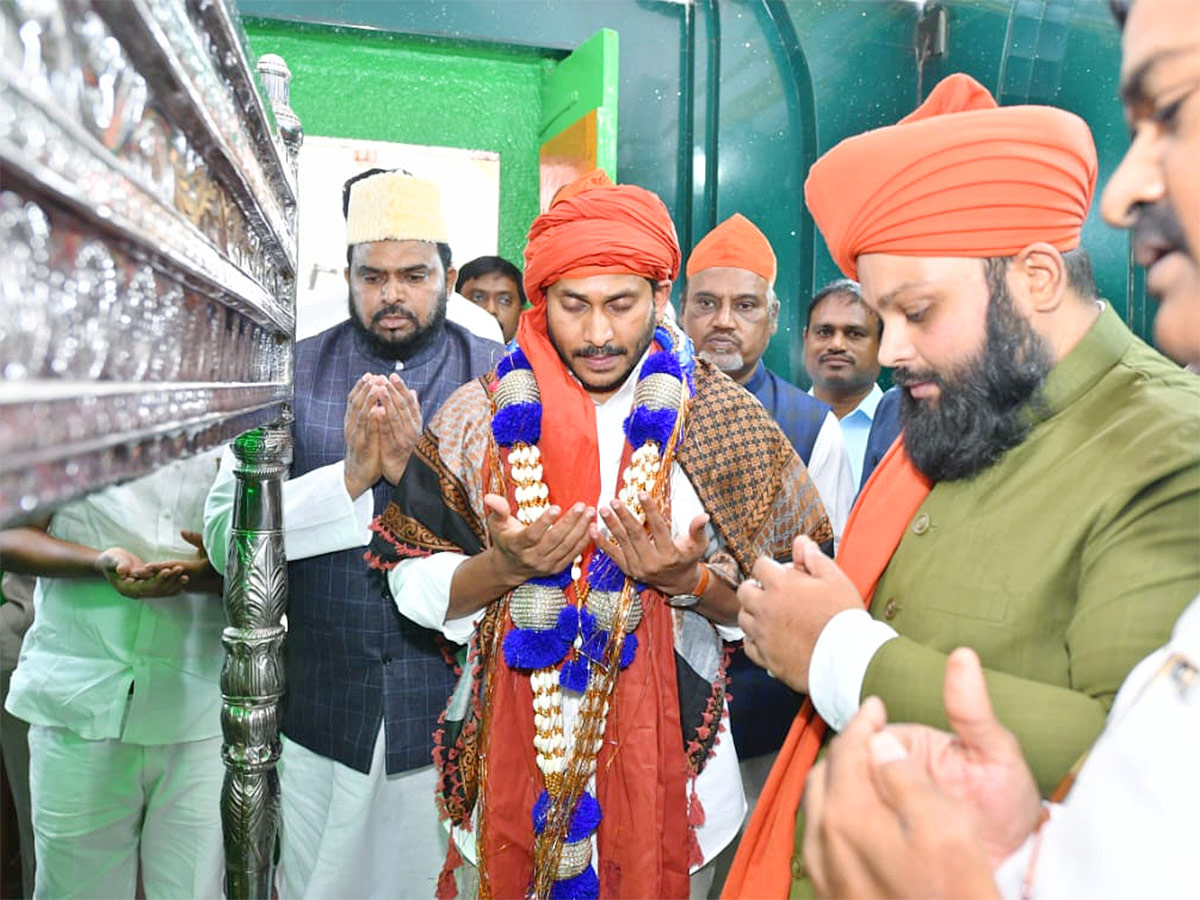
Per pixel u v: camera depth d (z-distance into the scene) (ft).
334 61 8.06
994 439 2.87
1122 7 2.00
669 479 4.48
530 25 8.09
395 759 5.53
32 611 6.52
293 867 5.81
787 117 8.54
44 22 1.14
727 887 3.45
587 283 4.26
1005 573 2.74
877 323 7.25
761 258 6.73
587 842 4.17
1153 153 1.91
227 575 3.52
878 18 8.58
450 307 6.70
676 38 8.37
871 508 3.36
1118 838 1.49
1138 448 2.58
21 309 1.09
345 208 6.77
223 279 2.02
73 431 1.19
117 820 5.86
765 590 3.15
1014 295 2.83
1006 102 7.77
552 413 4.50
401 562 4.81
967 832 1.65
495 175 8.50
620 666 4.26
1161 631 2.31
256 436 3.44
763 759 5.99
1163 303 1.96
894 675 2.66
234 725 3.48
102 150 1.27
